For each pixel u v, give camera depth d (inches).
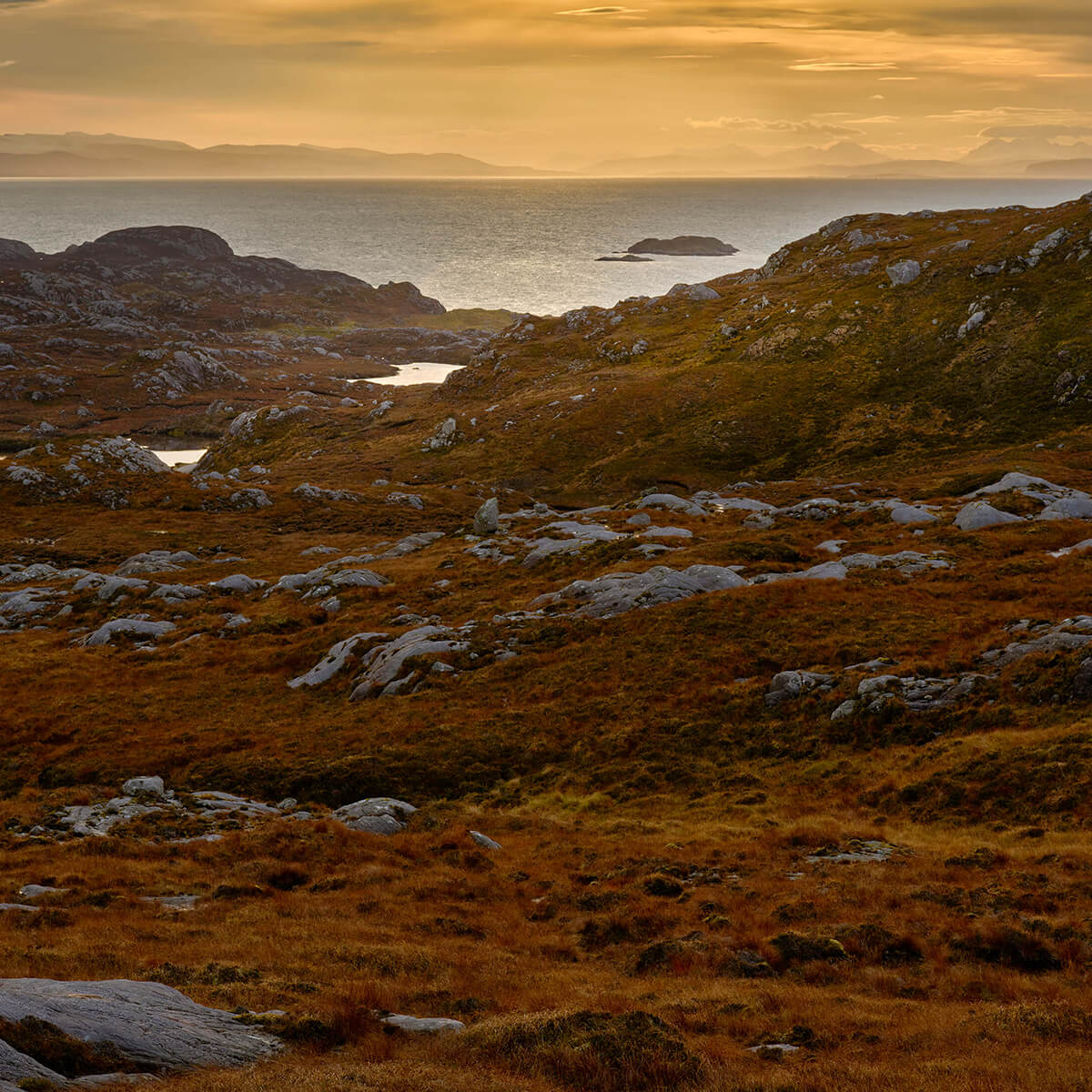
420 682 2317.9
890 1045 706.8
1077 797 1344.7
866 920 1049.5
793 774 1696.6
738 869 1300.4
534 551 3417.8
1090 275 6766.7
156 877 1266.0
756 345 7514.8
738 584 2642.7
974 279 7303.2
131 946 925.2
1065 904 1046.4
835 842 1382.9
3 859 1346.0
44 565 4274.1
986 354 6471.5
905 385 6525.6
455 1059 621.9
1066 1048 673.0
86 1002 591.2
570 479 6358.3
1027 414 5807.1
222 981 800.9
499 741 1968.5
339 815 1688.0
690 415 6811.0
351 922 1104.2
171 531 5088.6
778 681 1974.7
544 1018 671.8
